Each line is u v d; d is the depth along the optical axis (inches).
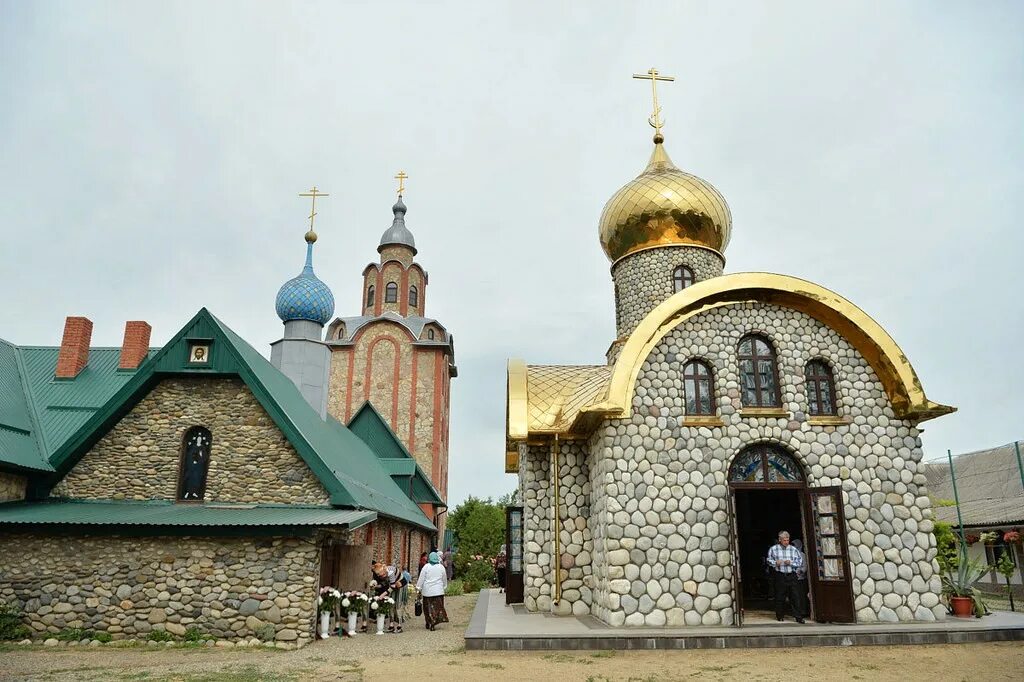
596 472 660.1
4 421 688.4
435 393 1737.2
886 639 530.6
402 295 1883.6
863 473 611.8
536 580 706.8
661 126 924.0
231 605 581.0
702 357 632.4
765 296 642.2
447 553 1747.0
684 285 826.2
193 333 687.7
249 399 681.6
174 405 682.2
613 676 433.7
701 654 505.4
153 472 665.6
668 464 606.2
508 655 512.4
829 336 643.5
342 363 1764.3
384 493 958.4
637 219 839.1
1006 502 1082.7
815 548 595.8
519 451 778.8
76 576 593.6
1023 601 932.0
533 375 783.7
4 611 585.0
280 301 1083.3
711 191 847.7
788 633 530.3
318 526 577.6
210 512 621.9
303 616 576.1
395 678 435.8
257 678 436.5
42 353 824.9
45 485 661.9
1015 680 411.2
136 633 580.4
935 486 1366.9
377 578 717.3
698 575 585.3
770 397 634.8
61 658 513.3
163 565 592.7
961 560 662.5
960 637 535.8
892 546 598.9
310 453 652.7
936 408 604.7
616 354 820.6
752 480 617.0
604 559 606.9
